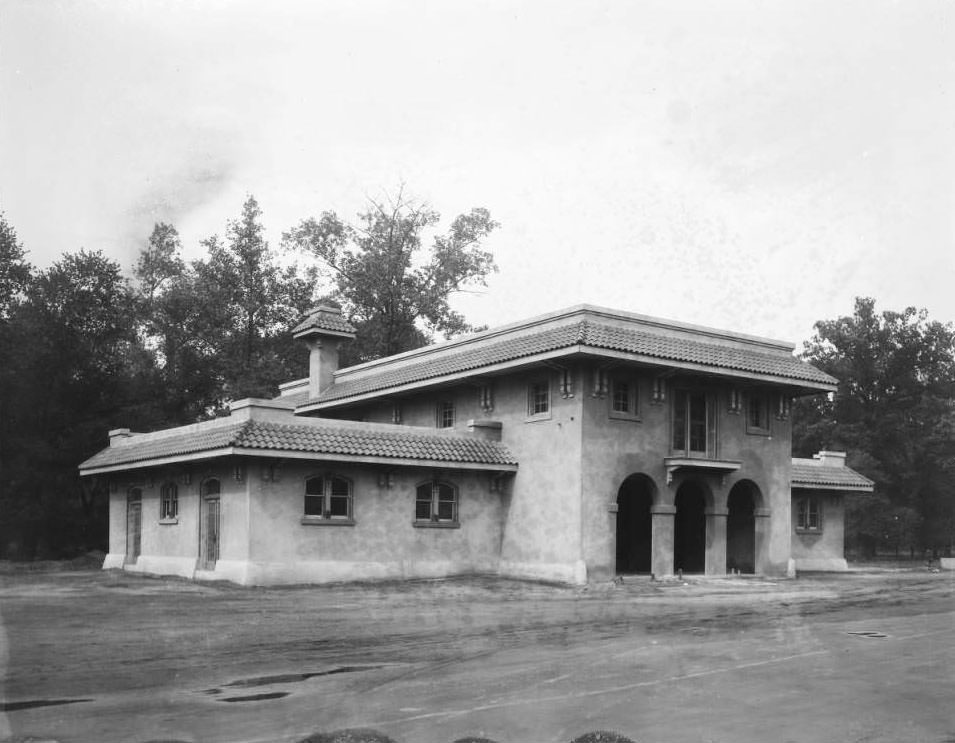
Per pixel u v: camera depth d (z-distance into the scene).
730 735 7.66
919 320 52.47
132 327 42.12
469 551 25.39
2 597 19.19
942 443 49.41
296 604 18.03
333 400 31.88
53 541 36.03
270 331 46.56
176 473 25.19
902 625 15.34
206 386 43.44
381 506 23.95
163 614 16.25
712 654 12.01
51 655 11.88
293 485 22.53
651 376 25.17
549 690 9.56
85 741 7.50
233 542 22.31
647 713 8.49
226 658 11.66
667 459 25.05
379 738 7.43
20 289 35.12
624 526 30.44
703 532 29.34
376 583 23.08
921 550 51.88
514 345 24.97
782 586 23.83
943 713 8.53
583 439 23.55
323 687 9.77
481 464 24.88
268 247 46.34
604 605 18.41
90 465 28.38
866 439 49.53
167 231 42.69
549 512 24.38
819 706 8.80
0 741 7.52
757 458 27.39
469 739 7.43
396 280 49.66
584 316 23.80
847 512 46.59
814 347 54.47
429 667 10.98
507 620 15.70
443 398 28.92
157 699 9.16
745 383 26.86
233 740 7.54
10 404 34.31
